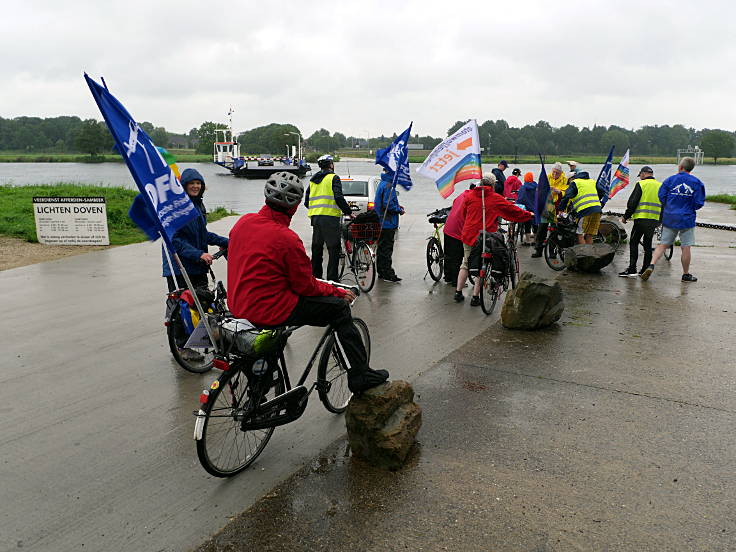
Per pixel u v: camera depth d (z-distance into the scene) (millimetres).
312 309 3766
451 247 9164
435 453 3977
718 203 28312
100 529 3230
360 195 16797
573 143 192875
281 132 188875
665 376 5305
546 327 6812
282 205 3623
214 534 3178
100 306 7883
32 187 26250
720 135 179000
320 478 3705
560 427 4328
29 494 3561
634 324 6922
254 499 3498
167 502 3479
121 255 11922
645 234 9539
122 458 3979
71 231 13148
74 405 4797
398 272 10422
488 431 4273
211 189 55938
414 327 6906
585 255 9945
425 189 56719
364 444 3842
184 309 5129
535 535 3123
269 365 3891
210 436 3633
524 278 6688
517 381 5207
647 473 3709
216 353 4105
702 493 3496
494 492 3512
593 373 5387
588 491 3518
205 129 178000
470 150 8352
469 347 6145
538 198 10312
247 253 3643
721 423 4387
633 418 4469
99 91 3932
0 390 5086
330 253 8453
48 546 3094
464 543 3068
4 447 4113
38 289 8883
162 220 4270
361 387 3857
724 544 3049
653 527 3184
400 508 3369
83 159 174375
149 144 4289
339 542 3090
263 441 4035
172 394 5027
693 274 9922
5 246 12875
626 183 15883
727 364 5594
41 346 6230
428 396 4895
